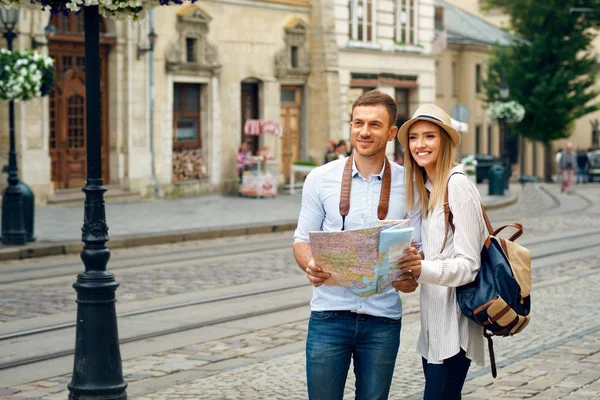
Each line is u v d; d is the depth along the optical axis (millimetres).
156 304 13281
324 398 5668
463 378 5711
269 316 12539
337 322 5617
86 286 7492
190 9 31125
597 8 55719
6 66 18453
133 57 29562
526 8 55281
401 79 41844
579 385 8727
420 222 5676
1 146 25984
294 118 36312
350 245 5227
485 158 51500
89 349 7516
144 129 30062
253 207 28609
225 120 33031
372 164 5633
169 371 9586
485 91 56156
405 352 10125
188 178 31922
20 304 13227
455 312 5566
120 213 25859
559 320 11883
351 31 38938
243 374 9344
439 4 62469
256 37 34031
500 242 5531
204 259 18156
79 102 28500
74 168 28391
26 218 19422
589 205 34500
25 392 8836
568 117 56219
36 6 7543
